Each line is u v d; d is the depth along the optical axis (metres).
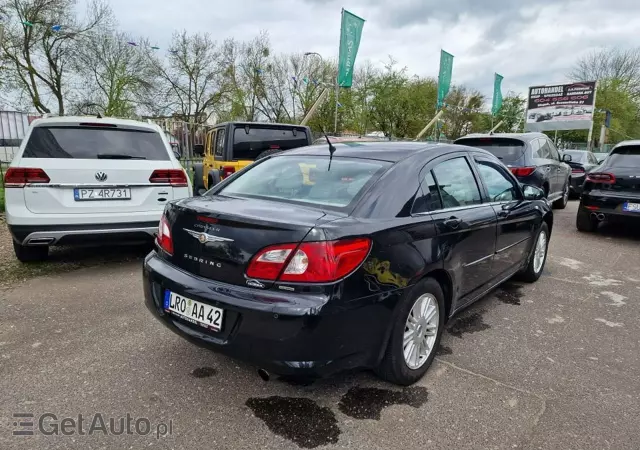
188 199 2.95
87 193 4.68
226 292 2.36
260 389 2.74
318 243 2.21
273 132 8.34
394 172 2.88
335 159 3.19
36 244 4.60
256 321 2.24
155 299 2.78
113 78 24.53
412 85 30.75
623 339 3.56
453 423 2.44
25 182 4.46
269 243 2.27
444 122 37.81
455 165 3.45
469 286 3.44
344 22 16.00
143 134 5.27
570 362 3.16
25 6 22.02
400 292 2.55
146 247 6.08
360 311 2.34
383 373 2.70
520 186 4.45
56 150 4.71
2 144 9.54
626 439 2.34
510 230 4.02
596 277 5.26
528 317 3.99
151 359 3.07
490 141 8.60
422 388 2.79
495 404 2.63
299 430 2.37
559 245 6.96
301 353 2.21
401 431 2.37
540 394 2.75
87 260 5.42
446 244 2.94
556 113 30.16
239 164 7.91
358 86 30.23
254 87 31.91
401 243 2.58
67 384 2.75
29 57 22.92
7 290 4.34
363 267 2.35
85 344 3.27
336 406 2.58
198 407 2.55
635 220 7.05
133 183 4.88
